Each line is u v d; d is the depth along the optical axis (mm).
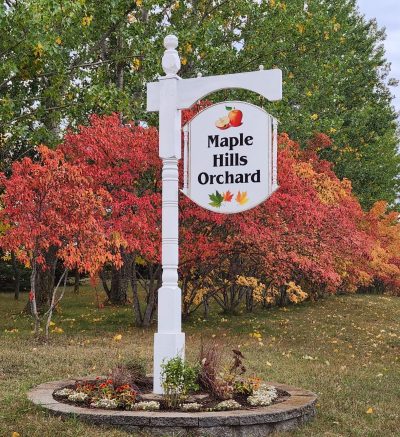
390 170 34906
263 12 19922
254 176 7082
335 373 10242
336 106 31250
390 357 13398
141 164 13289
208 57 18078
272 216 14742
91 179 12102
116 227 12555
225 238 14680
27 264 11531
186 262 14398
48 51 13570
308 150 24266
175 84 7535
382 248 25688
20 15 12773
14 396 6895
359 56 33031
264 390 7250
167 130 7520
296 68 23641
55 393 6977
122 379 6941
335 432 6648
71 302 22469
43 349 10555
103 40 17625
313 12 23844
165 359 7129
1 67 13367
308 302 24031
